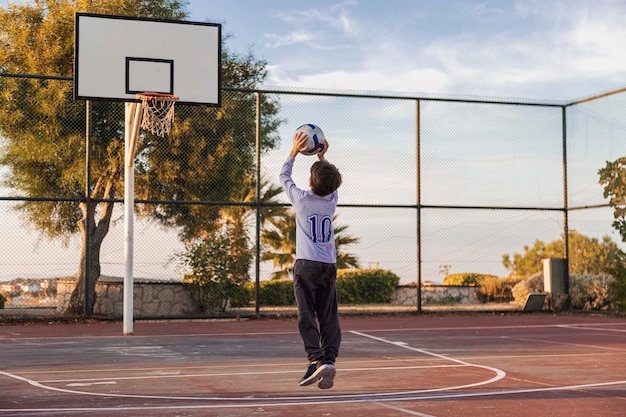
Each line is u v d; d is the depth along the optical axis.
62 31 21.27
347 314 18.77
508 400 6.82
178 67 15.06
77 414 6.13
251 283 22.72
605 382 8.03
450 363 9.73
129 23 14.86
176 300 19.14
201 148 20.73
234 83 23.34
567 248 20.17
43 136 20.08
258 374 8.61
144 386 7.70
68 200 16.41
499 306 21.81
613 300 19.03
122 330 14.73
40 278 19.69
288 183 6.27
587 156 19.38
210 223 20.95
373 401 6.76
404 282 22.86
